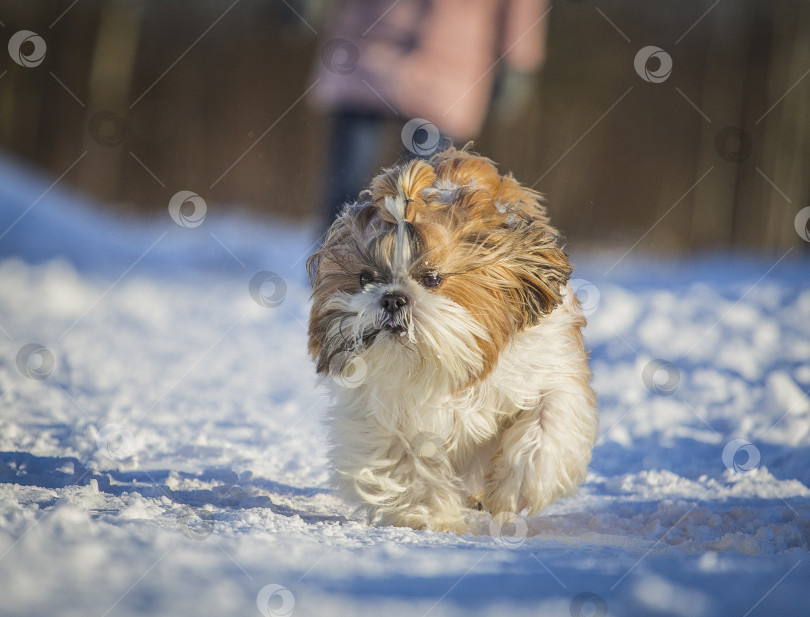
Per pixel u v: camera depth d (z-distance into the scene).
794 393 9.73
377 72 14.13
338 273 6.34
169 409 9.11
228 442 7.87
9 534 3.91
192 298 16.94
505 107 14.62
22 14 31.48
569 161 32.44
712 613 3.16
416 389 6.10
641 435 8.66
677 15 32.72
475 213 6.21
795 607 3.23
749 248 32.53
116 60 32.22
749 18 32.47
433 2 14.08
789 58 32.22
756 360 11.77
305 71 32.50
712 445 8.23
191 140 32.81
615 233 32.72
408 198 6.07
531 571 3.84
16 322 14.34
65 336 13.30
